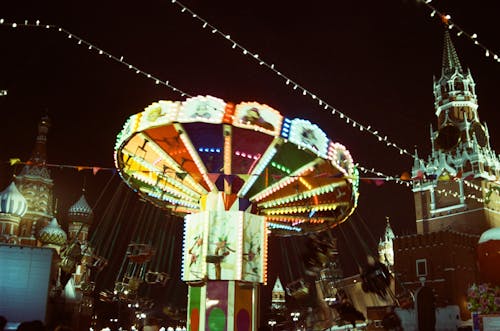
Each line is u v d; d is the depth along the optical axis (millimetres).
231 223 25203
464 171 69688
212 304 24266
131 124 23891
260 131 22703
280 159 24891
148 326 21500
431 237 57562
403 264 59188
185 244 26062
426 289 31812
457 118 75000
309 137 23281
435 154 74875
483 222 65125
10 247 32062
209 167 24953
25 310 31172
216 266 24484
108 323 70688
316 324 49750
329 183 26531
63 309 49125
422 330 31062
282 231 33938
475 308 32188
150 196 30281
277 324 63188
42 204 69438
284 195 27672
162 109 22859
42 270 32094
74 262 45219
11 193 58969
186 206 30688
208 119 22406
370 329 49438
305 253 21859
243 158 24719
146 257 38531
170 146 24859
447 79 78188
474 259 58219
